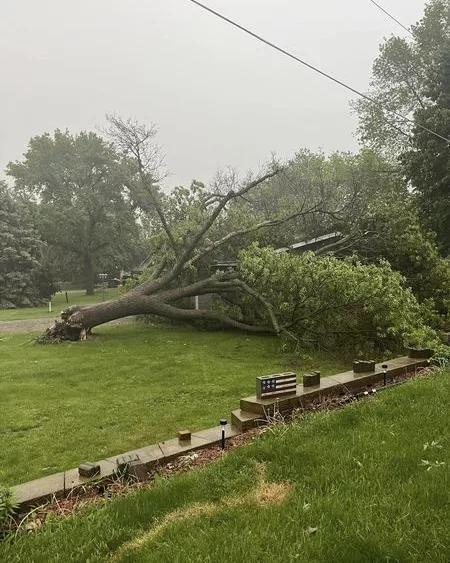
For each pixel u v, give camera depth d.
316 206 14.76
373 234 13.65
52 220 36.25
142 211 38.78
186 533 2.42
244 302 13.65
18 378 8.66
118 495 3.09
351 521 2.40
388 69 25.31
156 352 10.91
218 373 8.55
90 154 38.12
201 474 3.19
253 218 16.14
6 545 2.50
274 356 10.22
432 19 22.83
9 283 31.17
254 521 2.49
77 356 10.70
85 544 2.42
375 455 3.17
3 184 36.59
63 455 4.91
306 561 2.11
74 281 52.19
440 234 16.06
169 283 14.44
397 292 9.47
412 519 2.37
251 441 3.85
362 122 26.84
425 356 6.75
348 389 5.25
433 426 3.64
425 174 16.00
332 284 10.00
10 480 4.29
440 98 16.11
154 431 5.54
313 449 3.36
